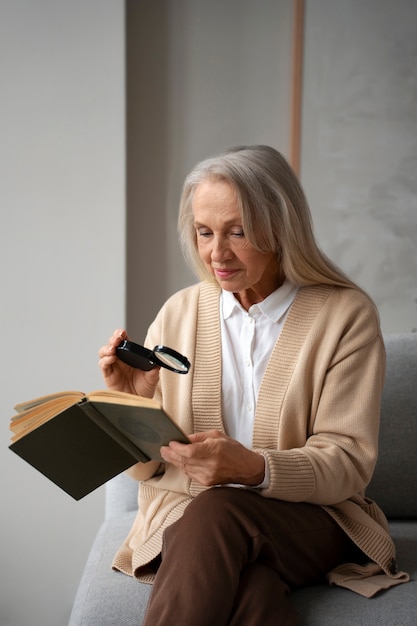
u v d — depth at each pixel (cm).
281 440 157
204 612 126
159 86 259
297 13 256
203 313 170
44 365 246
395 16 259
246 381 163
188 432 163
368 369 158
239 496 140
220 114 262
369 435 154
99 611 143
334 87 260
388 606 141
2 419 246
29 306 244
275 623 130
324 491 148
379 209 266
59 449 142
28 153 241
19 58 239
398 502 190
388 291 269
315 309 162
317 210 264
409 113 263
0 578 251
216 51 260
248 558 137
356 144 263
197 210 153
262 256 155
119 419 135
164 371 168
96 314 245
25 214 242
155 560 153
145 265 263
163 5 257
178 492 162
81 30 240
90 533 250
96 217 244
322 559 150
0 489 248
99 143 242
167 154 261
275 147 264
